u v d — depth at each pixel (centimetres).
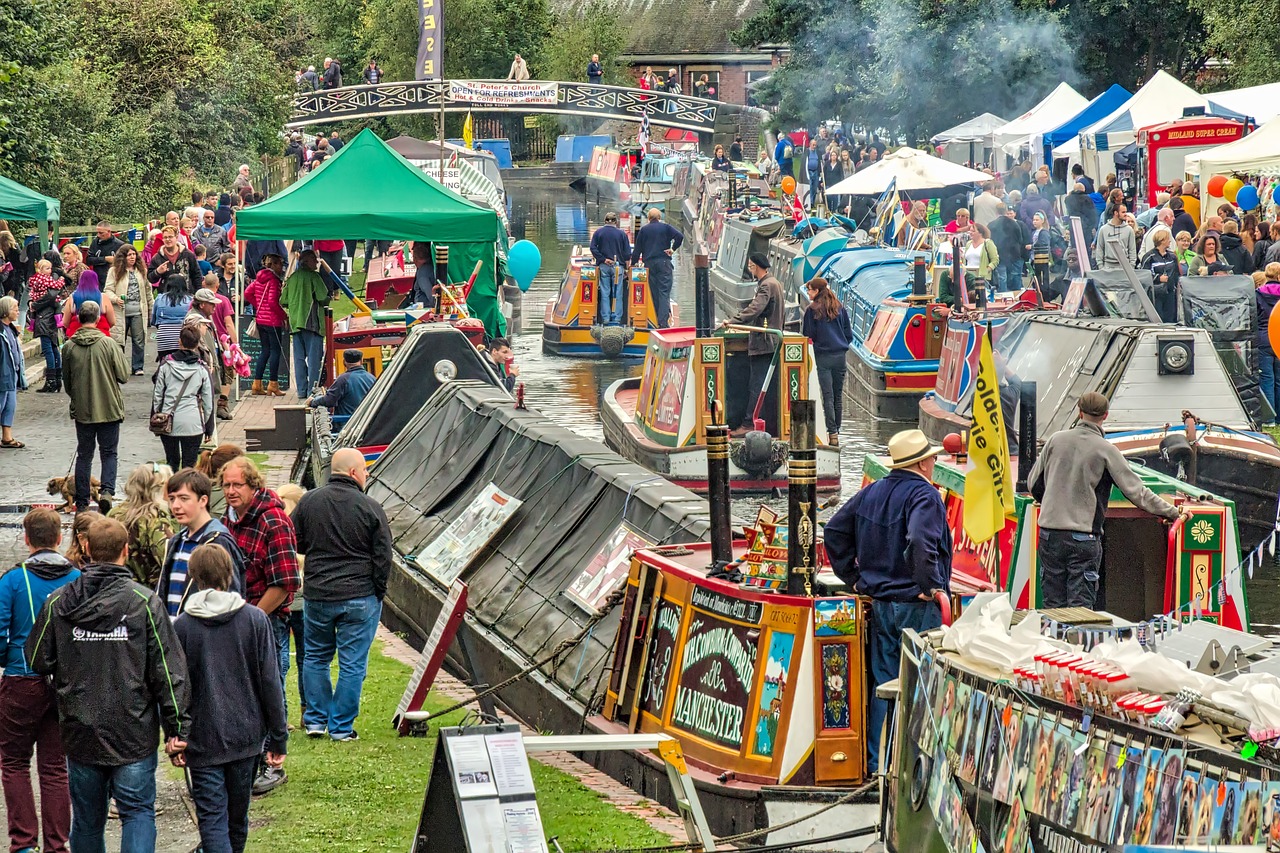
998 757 1045
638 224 5284
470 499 2508
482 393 2842
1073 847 972
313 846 1482
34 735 1429
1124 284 3597
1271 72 7344
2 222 5422
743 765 1527
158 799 1622
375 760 1758
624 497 2091
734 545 1777
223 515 1844
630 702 1739
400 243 5578
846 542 1513
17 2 6053
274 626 1703
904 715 1202
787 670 1508
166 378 2897
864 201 7625
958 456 2303
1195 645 1182
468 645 2155
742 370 3303
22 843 1427
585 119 15462
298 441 3556
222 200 6062
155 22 8469
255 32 10475
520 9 14438
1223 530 1980
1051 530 1941
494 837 1132
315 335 4028
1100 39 8788
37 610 1418
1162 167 5750
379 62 13600
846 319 3488
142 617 1316
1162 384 2791
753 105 14538
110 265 4812
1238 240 4062
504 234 4784
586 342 5122
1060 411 2872
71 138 6950
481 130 15575
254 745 1382
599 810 1603
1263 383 3609
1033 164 7100
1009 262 4975
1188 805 898
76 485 2856
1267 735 880
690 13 16512
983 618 1129
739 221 6412
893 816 1233
